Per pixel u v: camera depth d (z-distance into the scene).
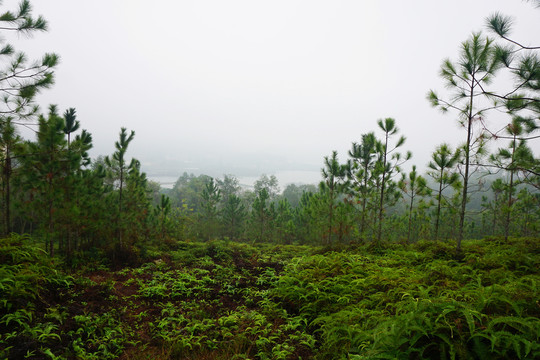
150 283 8.41
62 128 9.52
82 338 4.86
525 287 4.77
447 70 8.44
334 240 15.78
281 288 7.27
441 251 9.45
